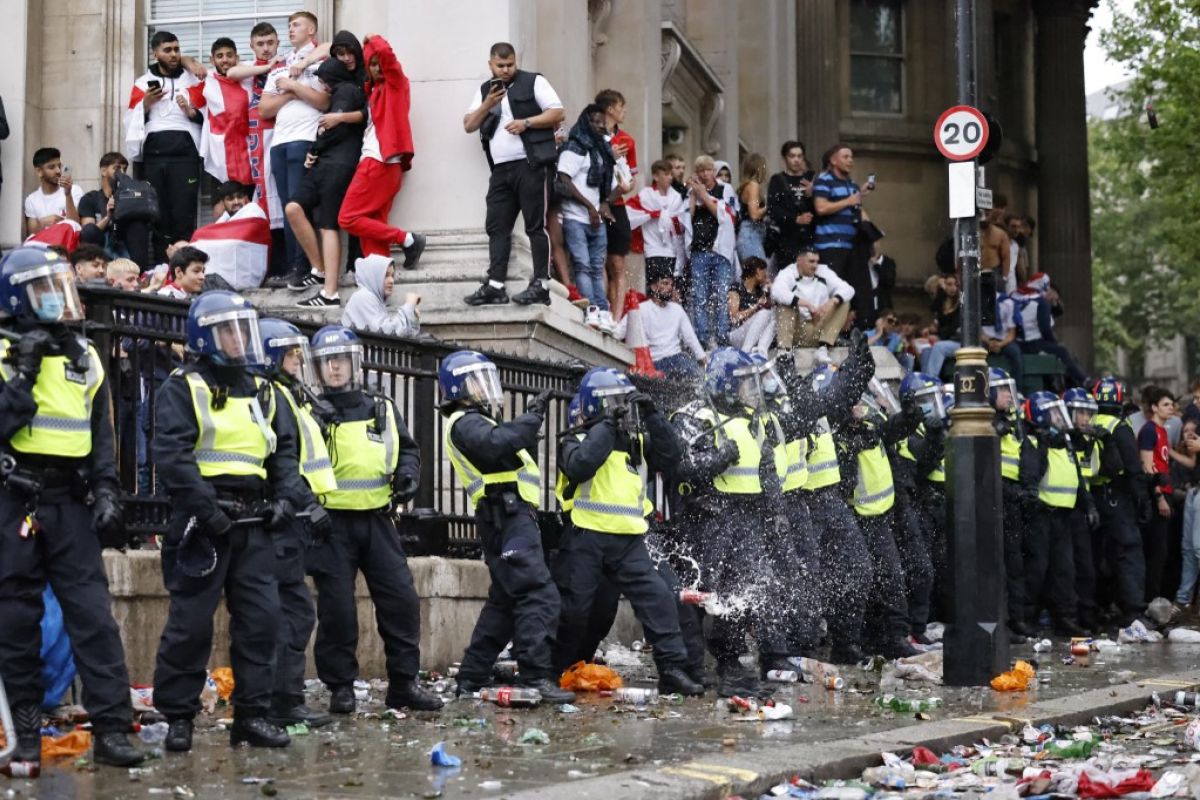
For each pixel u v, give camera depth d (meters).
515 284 24.08
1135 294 96.00
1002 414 25.94
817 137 48.72
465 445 15.93
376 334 18.17
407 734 13.77
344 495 14.93
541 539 17.77
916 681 19.14
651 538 18.44
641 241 28.12
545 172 23.19
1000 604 18.52
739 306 29.14
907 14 53.81
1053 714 15.99
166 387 12.43
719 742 13.45
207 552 12.43
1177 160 55.44
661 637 17.00
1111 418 28.52
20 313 11.59
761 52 41.81
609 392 16.72
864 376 20.05
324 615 15.00
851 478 21.66
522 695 15.78
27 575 11.63
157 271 20.66
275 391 12.96
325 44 24.25
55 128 26.00
